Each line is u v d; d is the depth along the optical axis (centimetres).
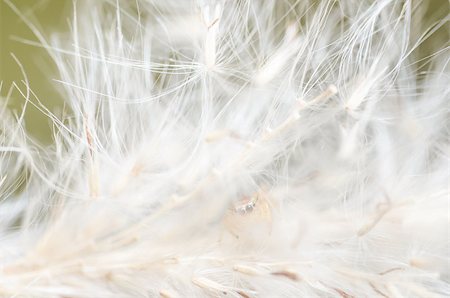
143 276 7
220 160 7
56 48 8
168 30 8
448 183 7
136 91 8
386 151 8
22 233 8
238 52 8
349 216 7
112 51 8
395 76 8
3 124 8
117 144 8
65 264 7
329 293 7
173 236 7
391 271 7
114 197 7
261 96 8
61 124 8
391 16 8
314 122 8
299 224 7
